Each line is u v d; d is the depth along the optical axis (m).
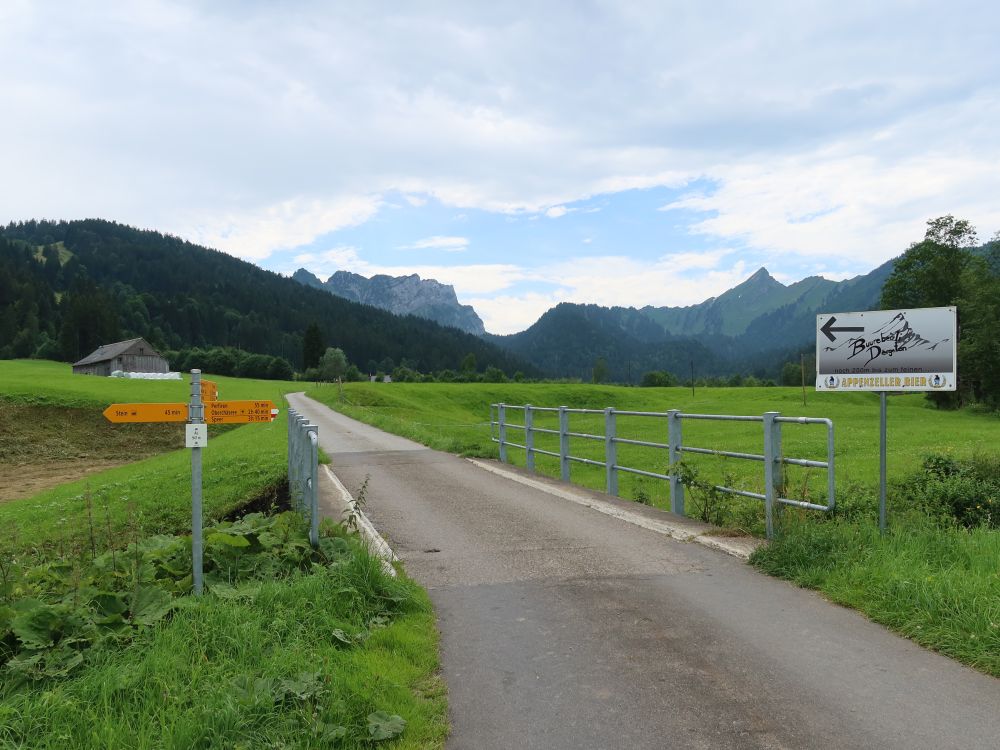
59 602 4.83
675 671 4.24
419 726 3.55
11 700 3.54
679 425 9.02
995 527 8.66
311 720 3.38
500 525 8.67
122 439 45.78
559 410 12.78
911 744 3.32
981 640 4.32
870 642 4.58
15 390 49.75
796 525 6.78
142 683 3.67
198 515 5.16
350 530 8.02
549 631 4.99
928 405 71.94
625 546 7.40
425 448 19.84
